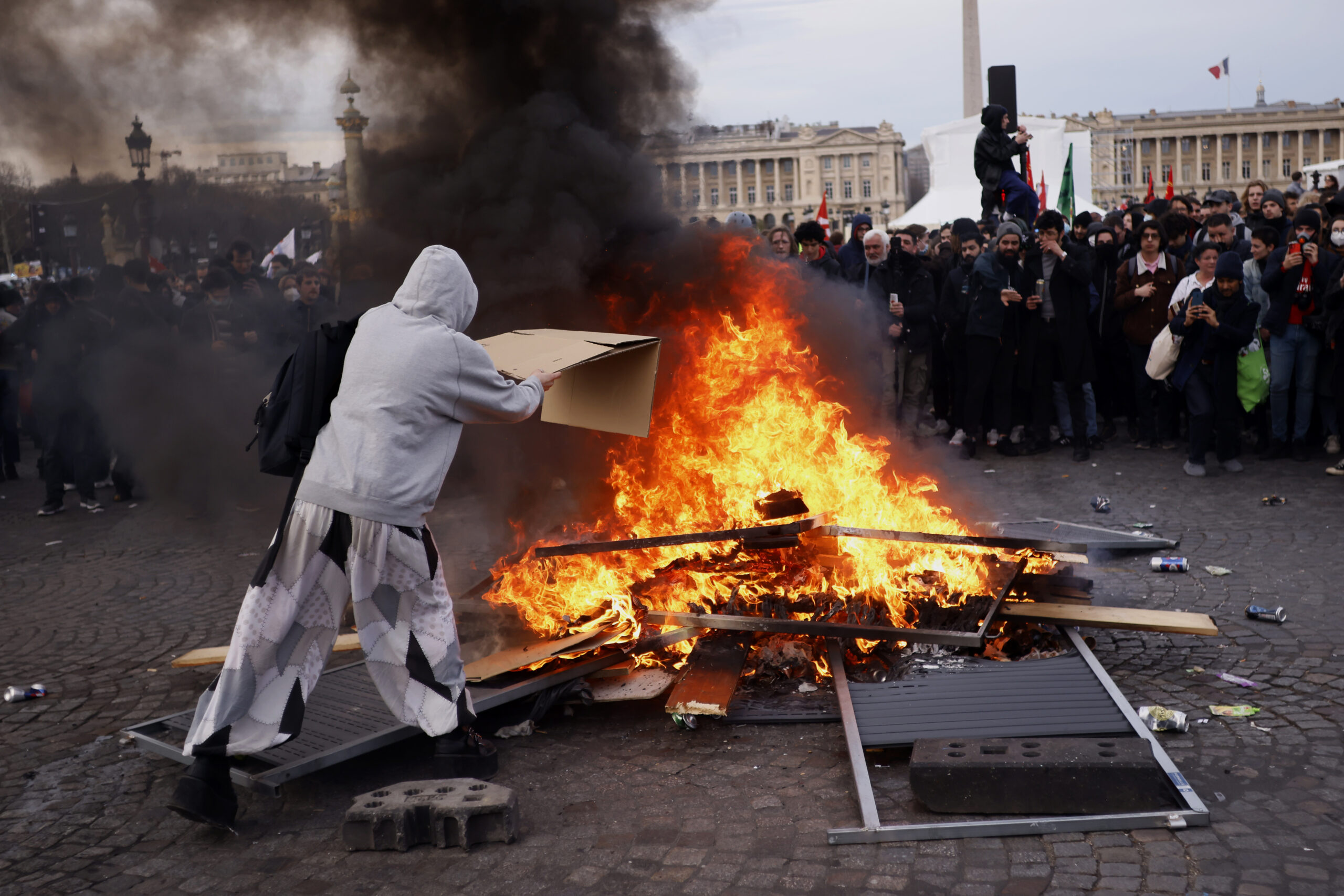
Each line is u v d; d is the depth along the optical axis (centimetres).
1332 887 274
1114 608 465
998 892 281
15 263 1388
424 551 343
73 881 315
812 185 10569
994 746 335
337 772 380
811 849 309
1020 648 455
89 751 414
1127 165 8594
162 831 344
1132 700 409
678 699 393
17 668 523
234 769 354
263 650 334
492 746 372
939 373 1085
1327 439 873
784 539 474
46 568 737
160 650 540
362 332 342
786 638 454
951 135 1798
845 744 380
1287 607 511
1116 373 1000
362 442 332
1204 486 798
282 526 338
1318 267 835
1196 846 297
